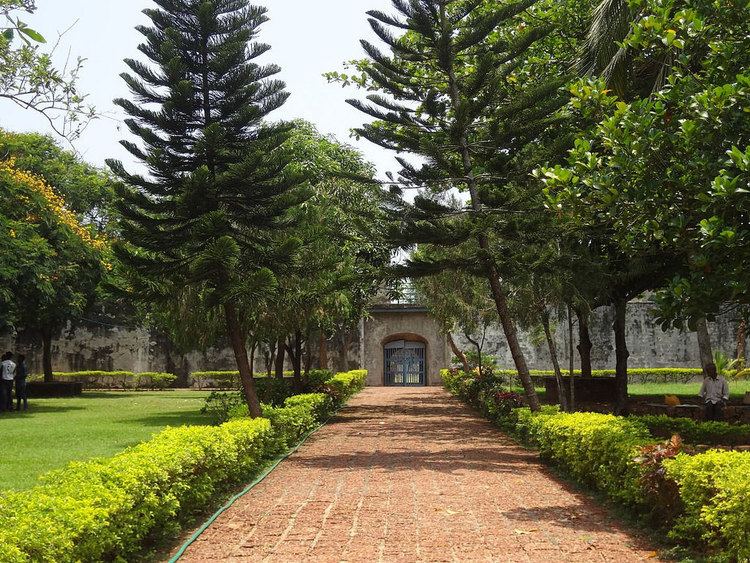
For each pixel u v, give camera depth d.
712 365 12.83
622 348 15.36
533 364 30.78
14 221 17.41
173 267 10.59
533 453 10.66
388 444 11.95
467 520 6.22
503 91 12.50
